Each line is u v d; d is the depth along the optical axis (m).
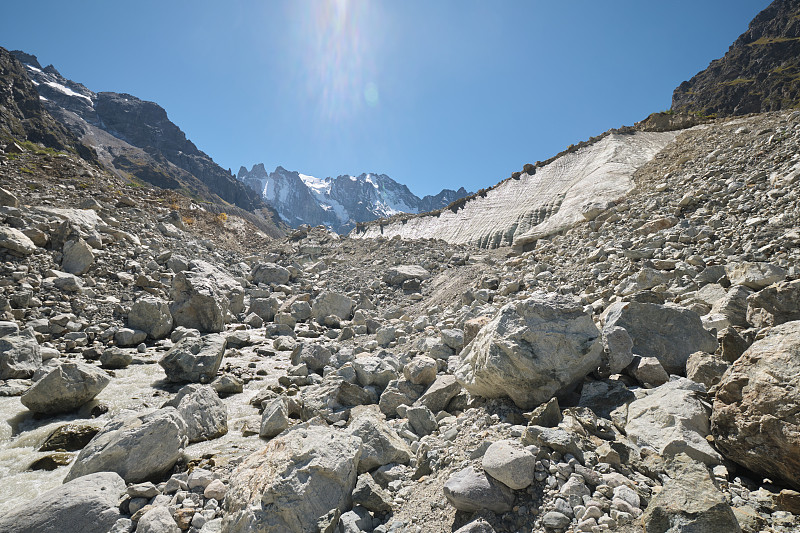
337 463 5.09
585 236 18.75
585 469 4.32
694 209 14.84
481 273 19.64
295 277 26.62
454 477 4.58
